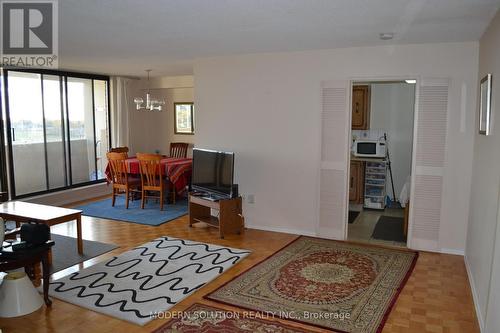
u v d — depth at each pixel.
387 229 5.46
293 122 5.04
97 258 4.26
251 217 5.45
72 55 5.17
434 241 4.50
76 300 3.26
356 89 6.74
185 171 6.57
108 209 6.48
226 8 2.90
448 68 4.25
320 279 3.70
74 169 7.39
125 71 7.19
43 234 3.17
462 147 4.27
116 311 3.07
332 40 4.16
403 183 6.88
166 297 3.31
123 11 2.99
